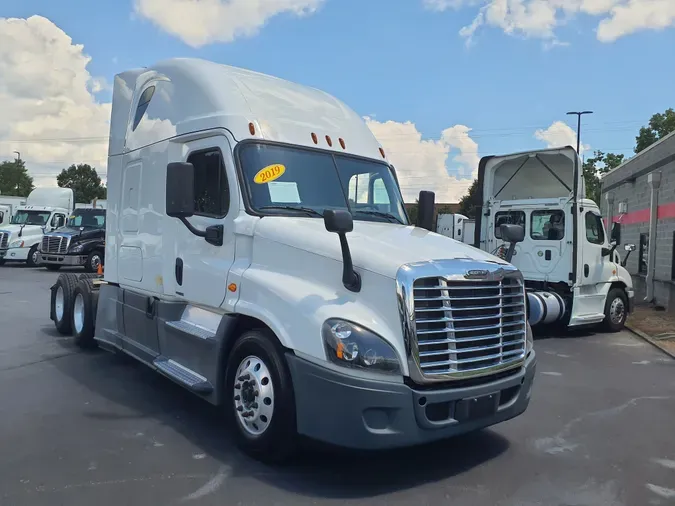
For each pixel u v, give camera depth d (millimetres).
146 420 5398
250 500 3869
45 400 5941
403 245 4512
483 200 12234
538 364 8609
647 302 15742
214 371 4875
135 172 6586
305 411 4043
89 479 4117
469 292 4234
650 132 40781
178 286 5594
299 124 5578
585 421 5867
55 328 9906
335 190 5441
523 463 4691
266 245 4711
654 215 15602
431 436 4004
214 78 5535
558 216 11039
